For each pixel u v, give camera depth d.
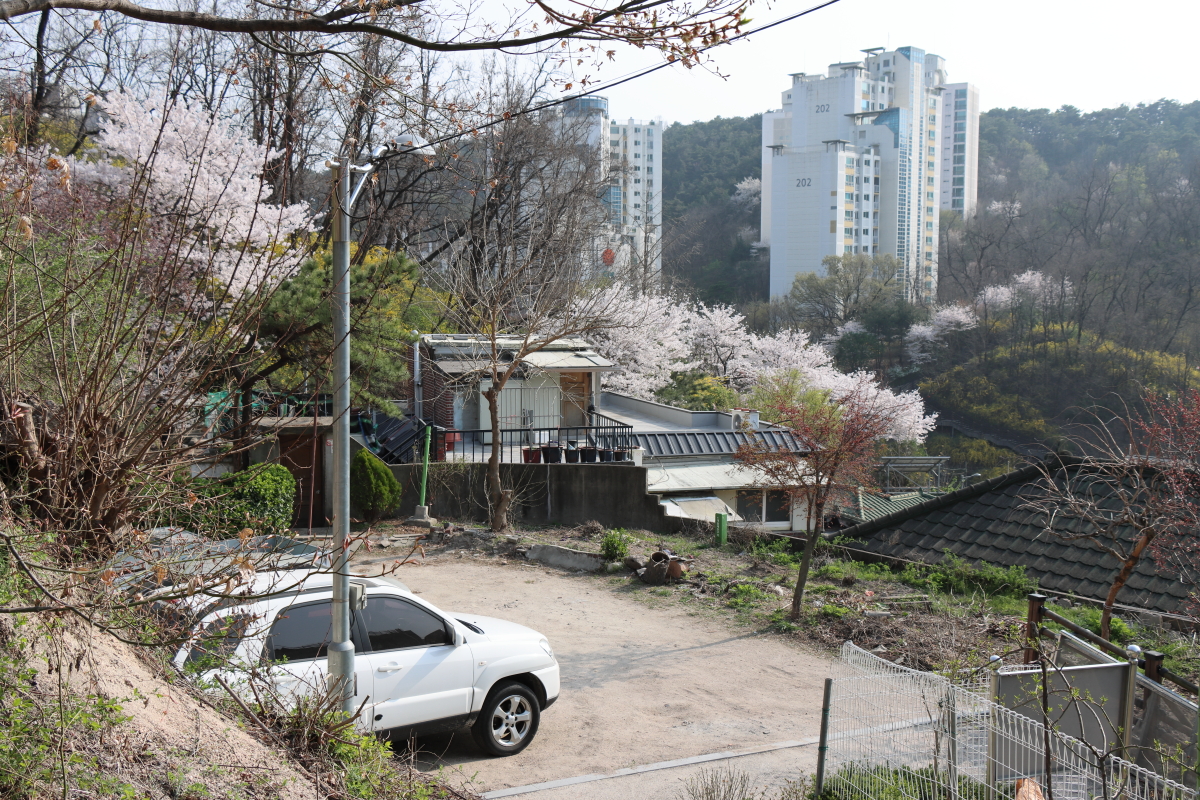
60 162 4.86
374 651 7.94
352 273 16.25
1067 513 12.66
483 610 14.41
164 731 5.25
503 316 23.11
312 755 6.15
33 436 4.99
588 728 9.50
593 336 37.66
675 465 25.62
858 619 12.75
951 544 15.26
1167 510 9.73
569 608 14.56
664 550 16.62
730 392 43.66
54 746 4.30
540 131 33.75
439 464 22.22
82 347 5.30
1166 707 6.38
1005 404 65.62
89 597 4.85
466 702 8.29
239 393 6.09
